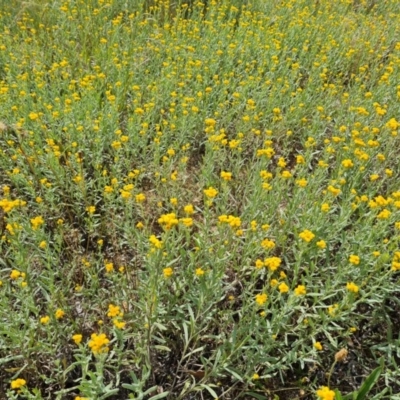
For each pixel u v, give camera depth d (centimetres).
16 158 316
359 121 376
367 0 653
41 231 248
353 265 247
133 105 396
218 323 236
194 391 229
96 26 517
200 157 381
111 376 229
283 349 236
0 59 448
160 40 475
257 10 592
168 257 234
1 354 234
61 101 391
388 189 331
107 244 301
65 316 247
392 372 232
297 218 289
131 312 243
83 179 303
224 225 237
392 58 489
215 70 443
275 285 209
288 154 372
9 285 237
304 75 488
